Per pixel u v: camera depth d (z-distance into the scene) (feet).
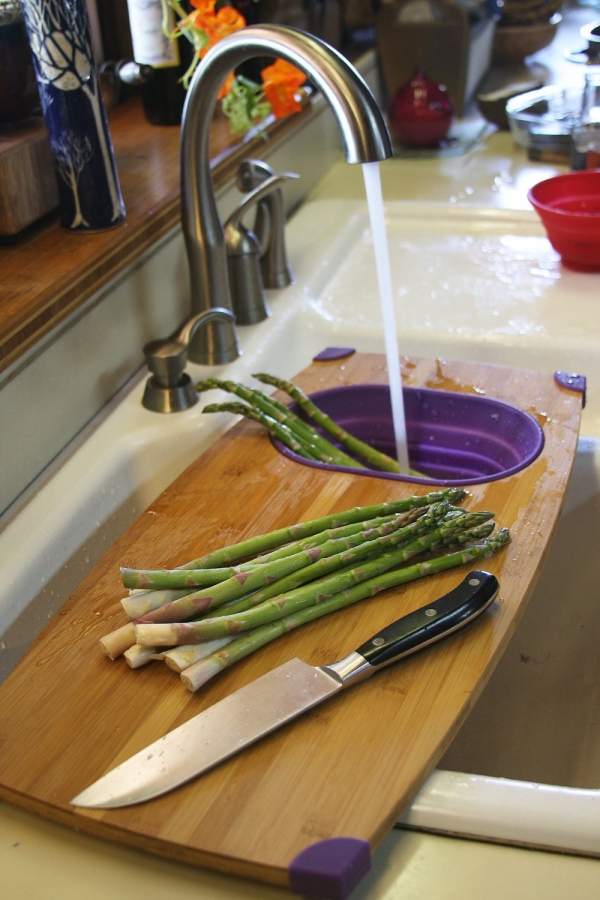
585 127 5.84
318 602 2.52
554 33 8.57
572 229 4.70
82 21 3.35
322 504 3.01
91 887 2.02
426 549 2.70
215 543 2.86
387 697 2.26
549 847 2.06
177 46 4.66
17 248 3.53
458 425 3.69
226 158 4.61
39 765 2.14
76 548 3.20
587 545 3.67
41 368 3.30
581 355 4.23
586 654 3.65
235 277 4.34
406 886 2.00
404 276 5.07
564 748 3.33
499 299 4.71
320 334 4.59
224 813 2.00
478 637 2.44
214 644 2.39
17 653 2.89
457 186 6.11
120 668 2.40
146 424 3.61
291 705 2.20
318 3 6.49
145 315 4.05
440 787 2.13
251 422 3.53
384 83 7.75
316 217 5.72
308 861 1.88
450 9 6.85
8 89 3.53
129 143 4.72
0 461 3.12
